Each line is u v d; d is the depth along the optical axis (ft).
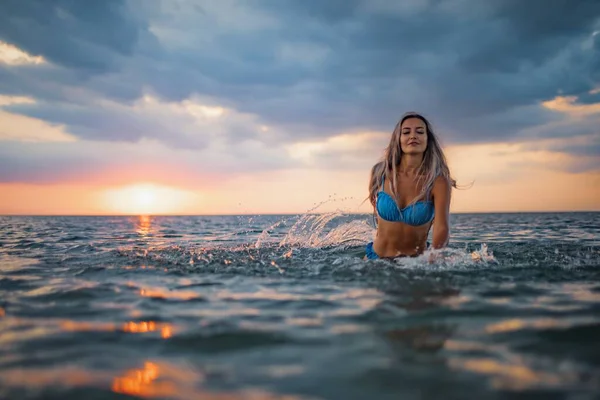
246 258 13.94
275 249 16.55
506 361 4.90
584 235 26.48
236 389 4.26
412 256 13.14
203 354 5.26
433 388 4.24
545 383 4.32
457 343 5.51
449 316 6.76
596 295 8.24
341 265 12.09
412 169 13.12
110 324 6.58
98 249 17.75
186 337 5.90
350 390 4.22
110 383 4.45
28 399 4.11
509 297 8.06
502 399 4.00
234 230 37.32
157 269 11.87
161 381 4.48
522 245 18.10
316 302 7.88
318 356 5.13
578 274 10.45
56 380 4.53
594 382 4.33
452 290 8.68
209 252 15.65
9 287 9.43
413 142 12.70
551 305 7.46
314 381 4.43
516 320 6.53
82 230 39.06
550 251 15.12
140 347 5.54
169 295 8.62
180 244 20.63
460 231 33.81
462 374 4.55
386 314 6.93
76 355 5.25
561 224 46.57
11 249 17.99
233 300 8.16
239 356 5.17
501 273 10.55
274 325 6.42
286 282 9.93
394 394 4.12
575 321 6.46
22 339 5.86
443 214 12.41
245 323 6.56
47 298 8.37
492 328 6.13
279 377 4.54
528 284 9.26
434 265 11.66
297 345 5.52
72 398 4.13
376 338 5.75
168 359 5.10
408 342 5.58
